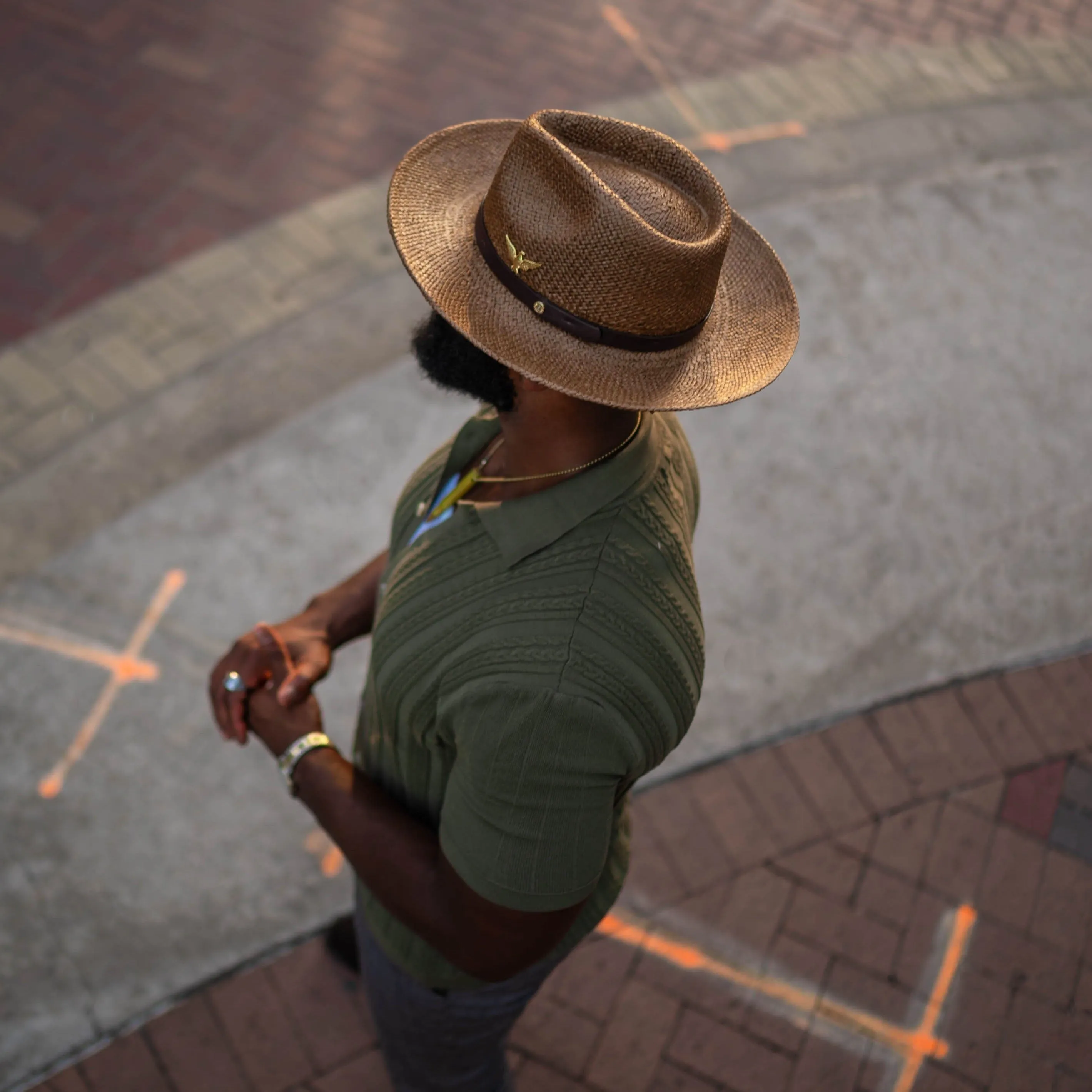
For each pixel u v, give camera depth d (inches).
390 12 209.3
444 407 148.7
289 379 149.4
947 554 143.3
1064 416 161.6
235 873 106.8
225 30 198.7
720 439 150.3
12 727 113.3
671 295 41.7
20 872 104.1
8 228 162.9
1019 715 127.9
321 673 63.6
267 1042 97.0
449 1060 71.2
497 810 43.8
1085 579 143.7
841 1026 102.4
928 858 114.3
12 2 194.4
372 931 64.5
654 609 45.0
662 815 114.0
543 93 199.9
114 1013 97.1
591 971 103.0
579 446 45.8
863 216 184.2
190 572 128.3
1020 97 217.5
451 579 47.1
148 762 112.8
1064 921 111.3
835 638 132.5
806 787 118.2
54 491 133.9
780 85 209.6
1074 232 189.6
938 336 168.4
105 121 179.6
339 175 179.3
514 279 42.9
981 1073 101.0
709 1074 98.7
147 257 162.6
